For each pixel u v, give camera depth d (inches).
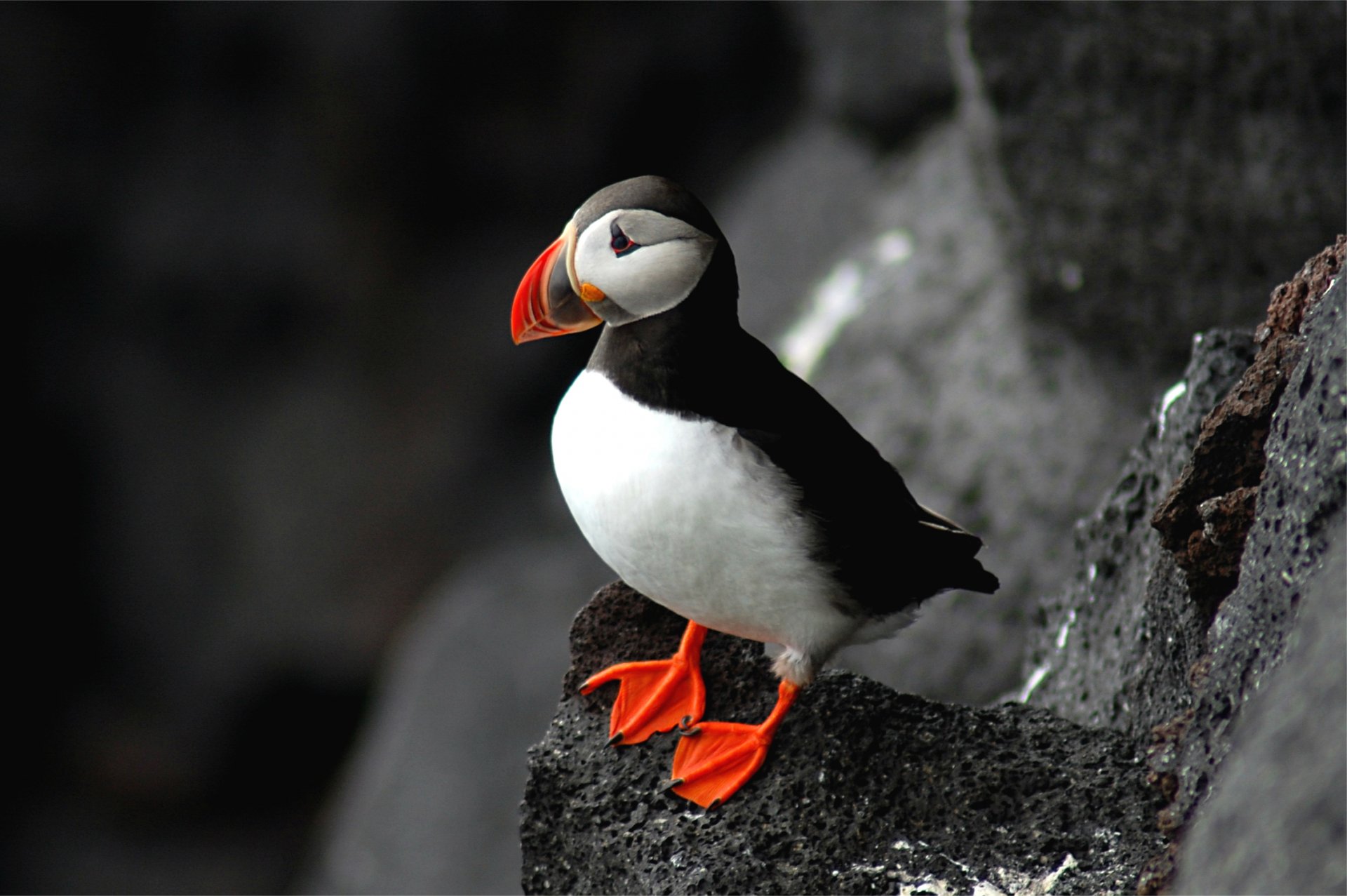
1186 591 193.8
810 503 179.3
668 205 183.3
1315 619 124.4
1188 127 327.0
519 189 709.9
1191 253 340.2
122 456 713.6
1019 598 373.1
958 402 411.5
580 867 199.0
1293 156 318.7
